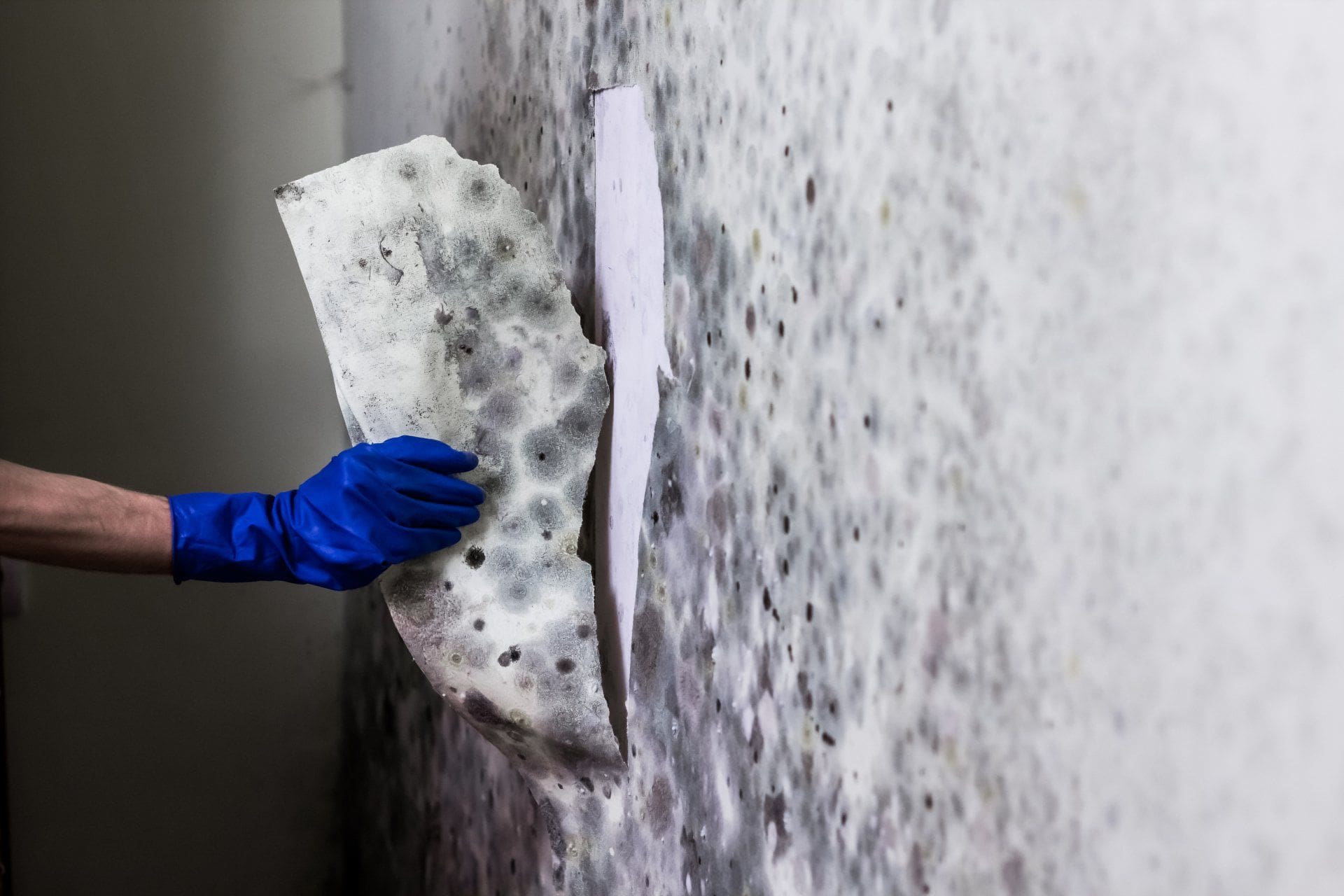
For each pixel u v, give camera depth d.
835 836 0.80
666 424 1.01
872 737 0.75
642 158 1.03
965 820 0.68
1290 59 0.47
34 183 1.65
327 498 1.02
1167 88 0.53
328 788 1.93
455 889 1.54
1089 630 0.58
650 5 0.99
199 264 1.75
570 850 1.19
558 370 1.05
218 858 1.85
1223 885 0.52
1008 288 0.63
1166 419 0.54
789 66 0.81
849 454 0.77
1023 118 0.61
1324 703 0.47
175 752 1.81
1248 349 0.50
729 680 0.93
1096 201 0.57
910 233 0.70
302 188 1.02
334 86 1.82
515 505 1.05
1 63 1.61
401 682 1.69
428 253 1.01
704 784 0.97
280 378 1.81
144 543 1.06
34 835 1.73
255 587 1.84
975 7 0.64
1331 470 0.46
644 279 1.04
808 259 0.80
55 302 1.67
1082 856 0.59
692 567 0.98
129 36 1.68
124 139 1.69
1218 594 0.51
